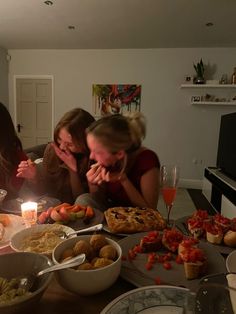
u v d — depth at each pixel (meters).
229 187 2.92
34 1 2.96
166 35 4.05
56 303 0.54
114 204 1.20
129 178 1.22
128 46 4.76
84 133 1.20
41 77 5.28
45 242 0.74
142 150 1.24
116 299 0.52
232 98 4.67
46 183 1.34
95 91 5.13
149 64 4.90
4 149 1.30
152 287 0.55
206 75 4.75
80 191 1.30
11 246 0.71
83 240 0.66
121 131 1.05
